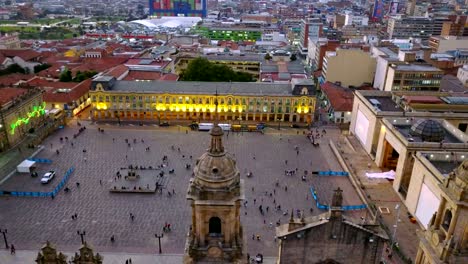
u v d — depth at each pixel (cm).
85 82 18725
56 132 15000
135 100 16575
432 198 8619
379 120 12544
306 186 11338
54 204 10075
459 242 5347
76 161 12562
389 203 10119
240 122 16662
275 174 12025
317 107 18975
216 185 4528
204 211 4634
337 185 11450
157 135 15038
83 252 5381
